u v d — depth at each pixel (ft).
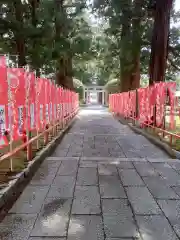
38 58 47.57
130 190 13.76
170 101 28.12
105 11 61.67
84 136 34.81
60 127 38.83
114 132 39.34
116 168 18.06
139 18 53.83
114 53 82.07
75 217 10.70
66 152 24.21
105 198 12.67
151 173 16.89
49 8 52.42
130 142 30.04
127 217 10.71
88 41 69.36
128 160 20.45
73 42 67.05
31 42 46.24
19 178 14.32
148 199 12.59
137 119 43.16
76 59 97.25
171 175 16.48
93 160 20.43
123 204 11.98
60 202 12.17
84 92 162.40
